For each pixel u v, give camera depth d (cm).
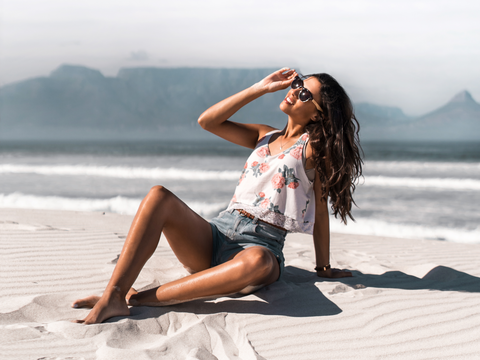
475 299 260
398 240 492
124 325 197
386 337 206
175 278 285
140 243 218
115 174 1576
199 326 203
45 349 172
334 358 185
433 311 238
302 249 409
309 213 266
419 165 2339
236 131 294
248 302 242
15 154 3516
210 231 261
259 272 216
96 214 552
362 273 329
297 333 208
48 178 1371
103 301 205
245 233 254
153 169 1762
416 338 205
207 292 219
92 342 180
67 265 299
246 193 261
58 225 458
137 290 253
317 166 260
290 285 274
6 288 248
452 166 2273
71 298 235
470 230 672
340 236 511
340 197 275
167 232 240
